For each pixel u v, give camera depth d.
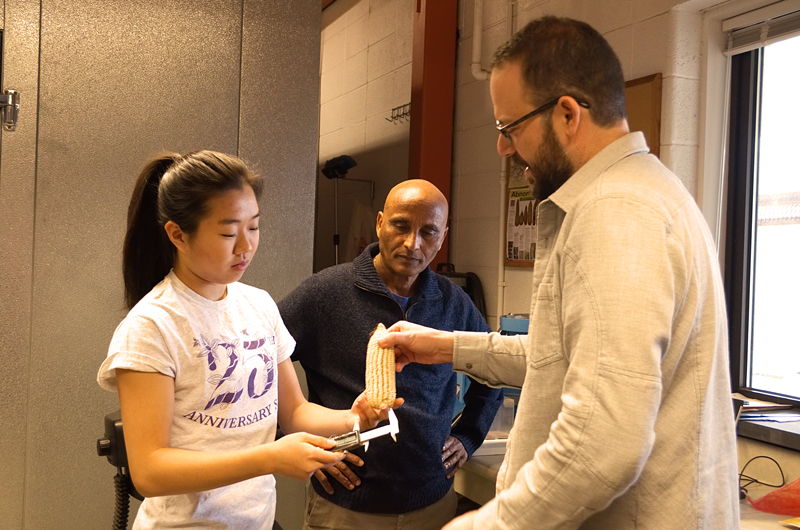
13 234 2.20
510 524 0.91
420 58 3.49
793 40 2.19
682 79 2.36
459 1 3.52
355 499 1.71
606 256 0.88
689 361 0.93
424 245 1.79
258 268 2.60
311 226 2.69
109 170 2.33
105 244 2.33
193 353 1.17
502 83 1.07
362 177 4.49
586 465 0.83
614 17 2.60
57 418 2.28
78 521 2.32
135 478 1.09
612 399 0.82
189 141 2.47
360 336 1.77
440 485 1.80
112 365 1.10
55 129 2.25
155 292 1.20
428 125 3.49
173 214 1.14
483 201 3.33
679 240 0.90
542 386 1.01
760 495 1.85
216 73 2.51
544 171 1.07
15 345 2.21
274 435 1.32
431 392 1.79
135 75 2.37
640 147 1.02
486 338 1.44
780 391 2.28
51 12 2.24
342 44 4.89
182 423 1.17
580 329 0.89
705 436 0.93
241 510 1.25
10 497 2.23
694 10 2.35
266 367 1.30
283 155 2.64
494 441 2.14
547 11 2.91
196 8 2.47
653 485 0.92
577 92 1.01
